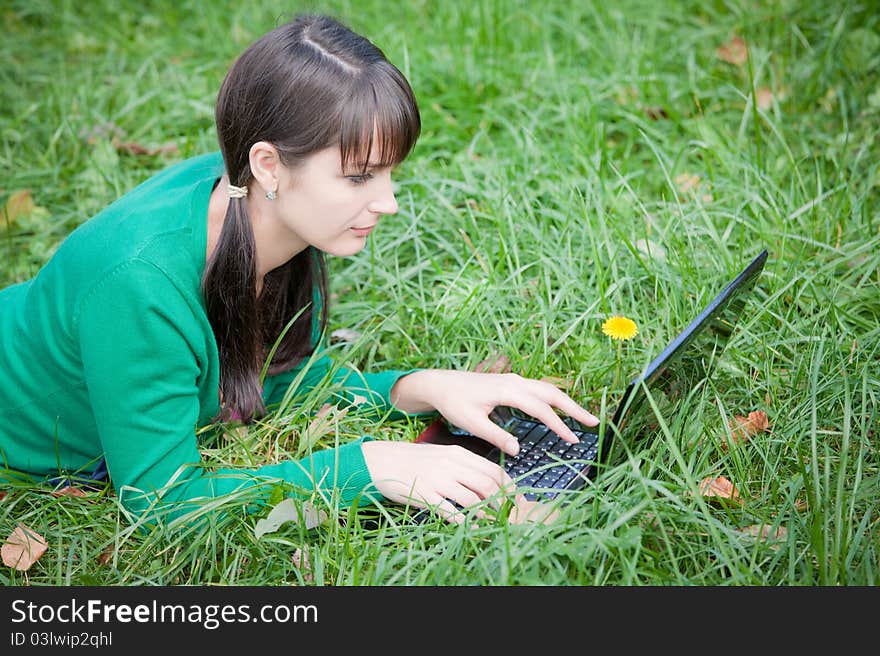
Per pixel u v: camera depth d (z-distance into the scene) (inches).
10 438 103.0
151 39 198.8
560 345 122.0
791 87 165.2
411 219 140.6
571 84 167.2
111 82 183.2
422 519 96.1
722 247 126.4
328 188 87.0
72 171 158.2
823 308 120.2
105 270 89.2
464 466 93.7
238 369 101.0
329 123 83.7
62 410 100.0
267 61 85.3
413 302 129.4
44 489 102.2
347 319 129.8
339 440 109.4
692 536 93.9
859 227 132.3
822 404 106.4
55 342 95.5
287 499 92.9
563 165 148.3
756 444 103.7
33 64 189.5
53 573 96.3
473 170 151.3
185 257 90.4
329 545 93.0
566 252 132.0
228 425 107.7
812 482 98.1
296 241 95.7
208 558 95.7
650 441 100.2
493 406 101.7
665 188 146.7
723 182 143.0
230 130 88.0
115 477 94.9
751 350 115.8
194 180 96.3
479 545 91.7
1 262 142.5
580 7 188.7
